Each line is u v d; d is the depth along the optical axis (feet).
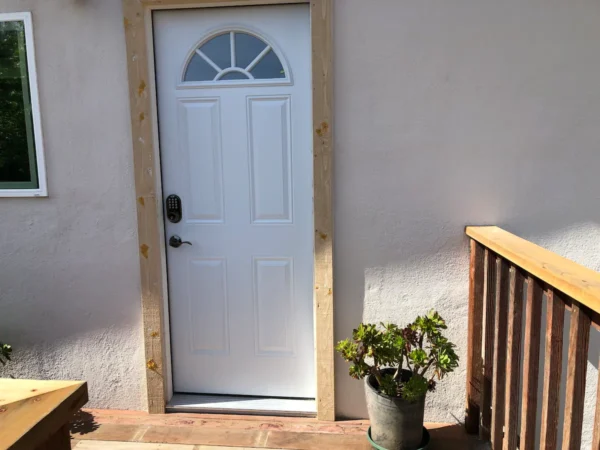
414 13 7.13
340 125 7.40
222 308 8.29
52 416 2.86
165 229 8.15
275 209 7.96
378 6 7.14
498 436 6.59
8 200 8.06
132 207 7.89
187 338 8.43
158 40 7.72
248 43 7.66
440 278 7.61
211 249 8.14
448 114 7.27
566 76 7.09
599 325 4.17
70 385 3.21
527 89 7.15
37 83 7.72
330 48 7.17
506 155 7.30
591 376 7.57
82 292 8.20
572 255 7.39
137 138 7.64
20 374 8.50
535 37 7.05
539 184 7.31
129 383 8.35
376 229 7.59
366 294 7.75
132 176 7.82
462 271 7.56
